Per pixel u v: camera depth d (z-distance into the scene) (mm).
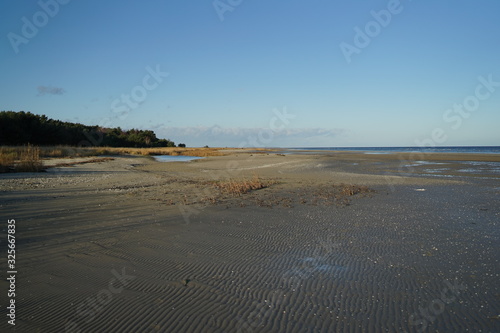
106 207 10203
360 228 7930
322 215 9430
